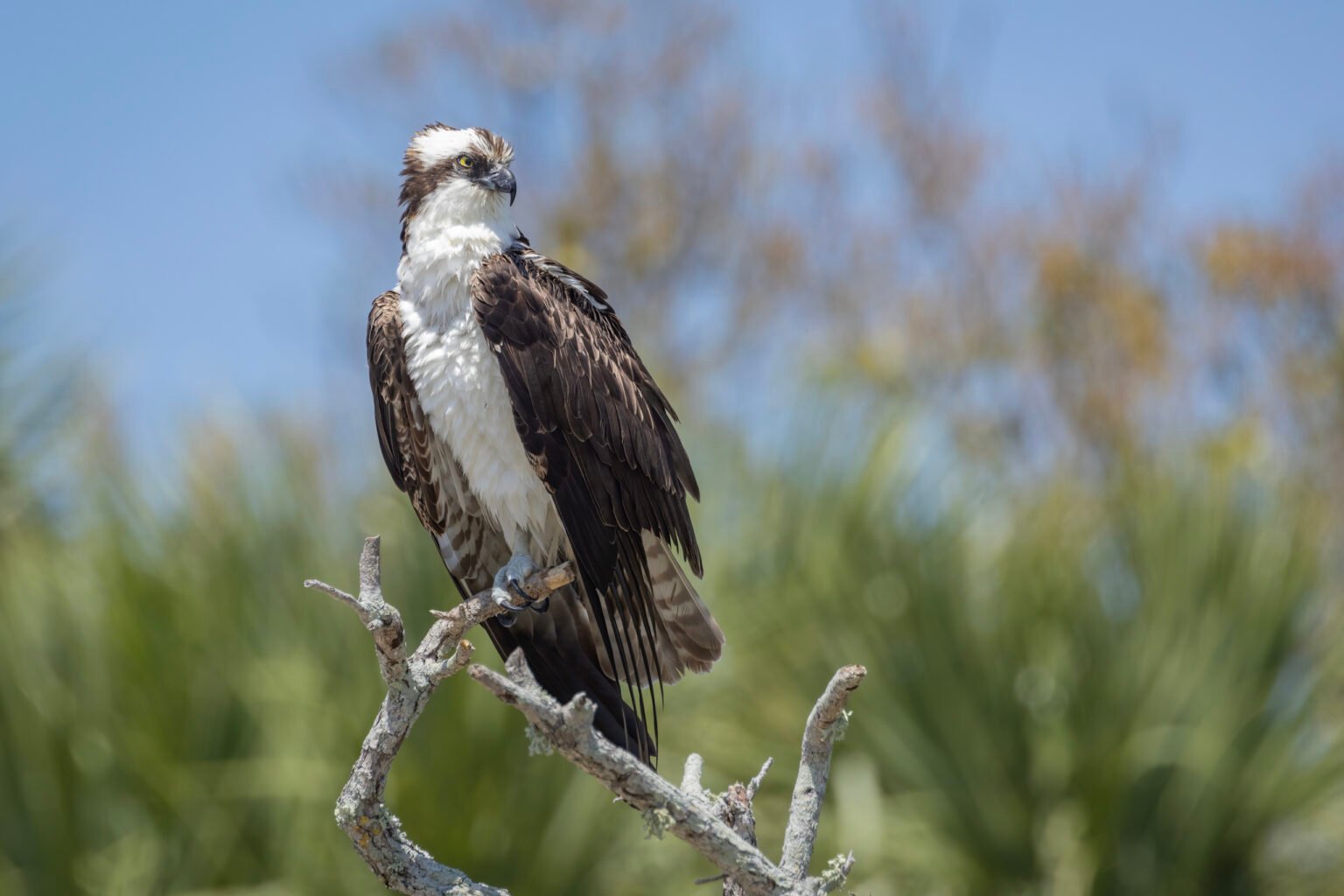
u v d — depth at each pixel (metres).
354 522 12.16
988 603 13.63
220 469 12.48
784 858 4.80
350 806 4.92
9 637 11.48
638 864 11.97
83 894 11.12
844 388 14.66
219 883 11.20
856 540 13.65
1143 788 12.59
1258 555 13.17
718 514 13.86
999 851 12.54
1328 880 12.88
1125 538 13.78
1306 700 12.72
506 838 11.25
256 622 11.76
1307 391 21.14
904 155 28.19
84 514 12.56
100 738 11.37
